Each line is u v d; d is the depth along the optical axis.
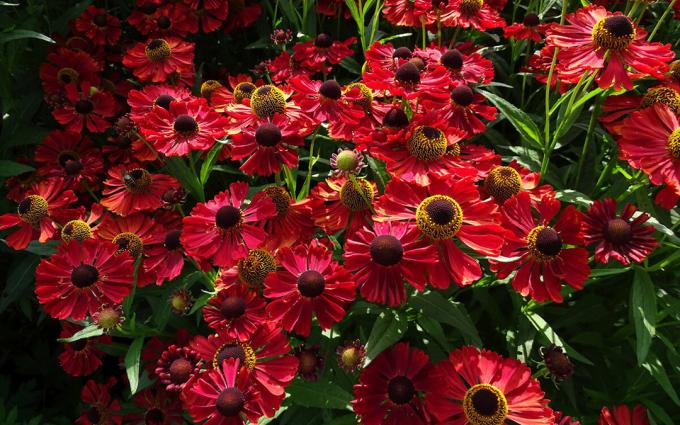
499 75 0.66
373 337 0.45
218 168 0.57
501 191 0.49
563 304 0.53
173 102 0.54
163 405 0.54
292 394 0.46
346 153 0.47
